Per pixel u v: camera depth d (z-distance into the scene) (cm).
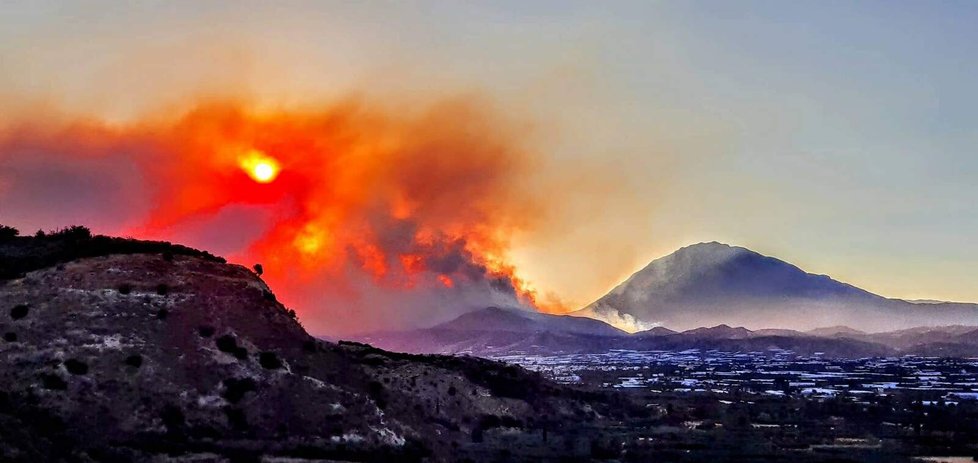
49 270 10894
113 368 9550
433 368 16562
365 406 10544
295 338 11375
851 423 18350
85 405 9012
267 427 9556
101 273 10944
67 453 7856
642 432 16162
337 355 12056
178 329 10394
